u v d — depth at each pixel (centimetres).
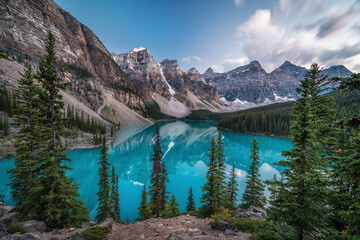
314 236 663
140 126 15962
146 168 5950
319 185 640
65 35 17625
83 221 1491
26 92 1772
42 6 16600
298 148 723
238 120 13000
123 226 1298
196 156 7681
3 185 3316
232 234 1018
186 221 1410
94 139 7362
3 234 841
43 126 1363
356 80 491
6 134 4869
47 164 1345
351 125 558
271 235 724
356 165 541
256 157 2319
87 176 4634
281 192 768
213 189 1839
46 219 1185
